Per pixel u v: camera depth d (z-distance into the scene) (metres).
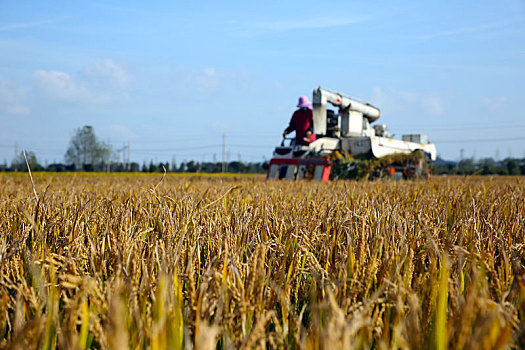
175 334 1.87
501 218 4.36
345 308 2.06
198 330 1.90
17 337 1.63
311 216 4.14
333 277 2.58
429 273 2.49
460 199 6.07
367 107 24.23
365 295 2.28
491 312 1.63
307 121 21.67
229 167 78.81
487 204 5.40
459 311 1.98
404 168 20.14
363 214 3.67
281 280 2.63
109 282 2.19
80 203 4.31
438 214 4.29
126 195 5.97
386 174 19.20
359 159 21.02
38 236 2.92
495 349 1.51
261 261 2.10
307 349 1.78
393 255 2.50
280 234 3.40
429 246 2.84
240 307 1.98
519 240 3.54
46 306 2.25
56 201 4.96
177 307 2.09
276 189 8.33
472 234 3.53
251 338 1.72
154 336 1.60
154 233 3.43
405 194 6.89
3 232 3.33
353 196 6.20
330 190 7.87
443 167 52.50
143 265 2.55
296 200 5.92
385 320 2.13
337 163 19.70
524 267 2.79
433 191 7.52
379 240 2.83
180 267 2.71
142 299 2.16
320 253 3.22
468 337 1.69
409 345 1.76
